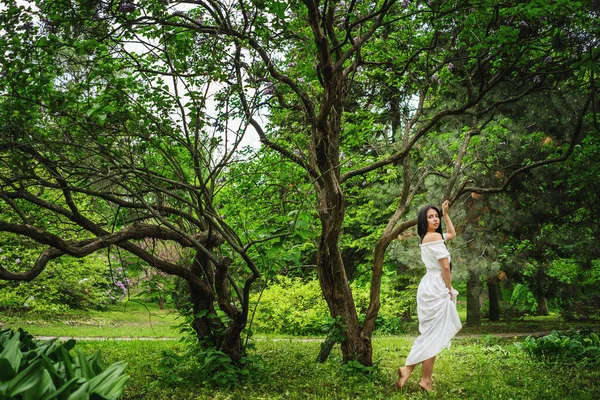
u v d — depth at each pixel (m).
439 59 9.60
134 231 7.36
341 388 6.95
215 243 7.92
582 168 12.34
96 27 6.45
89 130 6.29
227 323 8.39
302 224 7.29
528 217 16.03
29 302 19.66
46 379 3.17
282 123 8.99
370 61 9.39
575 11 6.90
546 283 17.45
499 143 15.12
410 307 21.17
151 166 7.64
